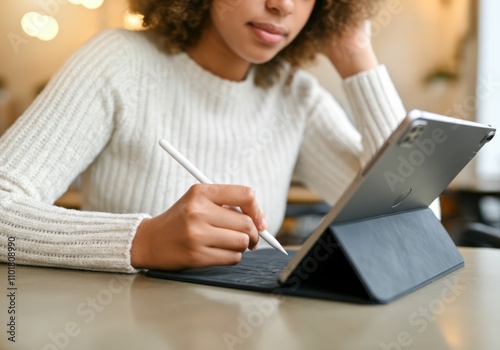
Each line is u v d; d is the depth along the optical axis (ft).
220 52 3.56
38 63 11.91
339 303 1.85
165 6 3.45
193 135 3.54
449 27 12.39
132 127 3.37
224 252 2.30
